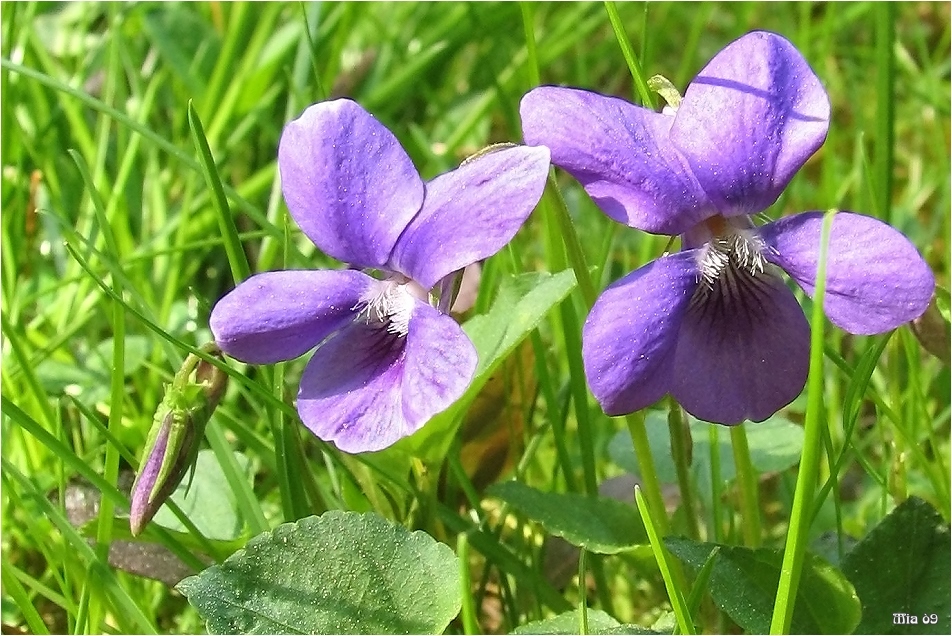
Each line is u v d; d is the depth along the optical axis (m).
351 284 0.09
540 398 0.14
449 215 0.09
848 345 0.15
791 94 0.09
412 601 0.09
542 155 0.09
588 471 0.12
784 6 0.22
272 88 0.19
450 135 0.19
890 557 0.10
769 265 0.09
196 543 0.11
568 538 0.10
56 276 0.16
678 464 0.10
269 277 0.09
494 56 0.21
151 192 0.17
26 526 0.12
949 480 0.12
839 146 0.20
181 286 0.16
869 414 0.14
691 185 0.09
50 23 0.21
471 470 0.12
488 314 0.11
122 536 0.11
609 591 0.12
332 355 0.09
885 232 0.09
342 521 0.10
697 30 0.19
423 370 0.09
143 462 0.10
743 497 0.11
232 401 0.14
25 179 0.17
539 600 0.11
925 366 0.14
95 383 0.14
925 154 0.19
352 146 0.09
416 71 0.19
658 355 0.09
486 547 0.11
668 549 0.09
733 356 0.09
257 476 0.13
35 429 0.10
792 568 0.08
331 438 0.09
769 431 0.12
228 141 0.18
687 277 0.09
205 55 0.19
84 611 0.10
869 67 0.22
